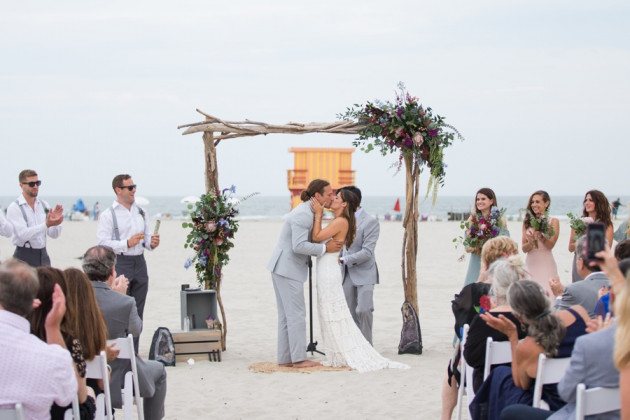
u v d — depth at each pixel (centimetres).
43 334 478
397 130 984
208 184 1036
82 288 505
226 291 1677
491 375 540
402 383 845
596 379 412
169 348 949
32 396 429
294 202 5619
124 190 971
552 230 959
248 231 4112
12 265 436
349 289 994
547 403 502
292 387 834
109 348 549
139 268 978
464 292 669
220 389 828
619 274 415
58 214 952
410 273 1020
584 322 505
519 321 553
